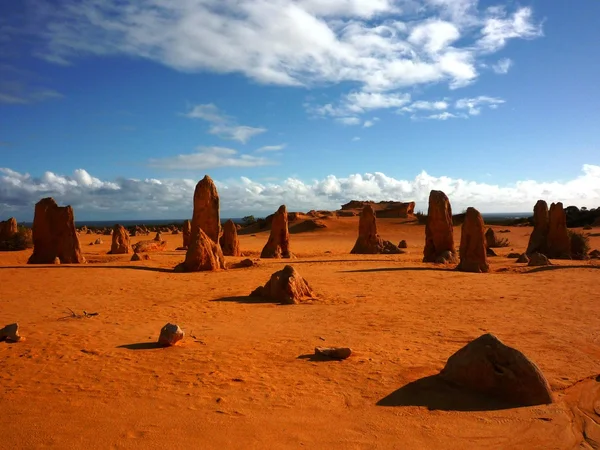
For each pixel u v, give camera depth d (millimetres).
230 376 6586
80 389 6043
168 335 8195
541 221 29062
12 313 11234
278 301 12938
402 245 39531
